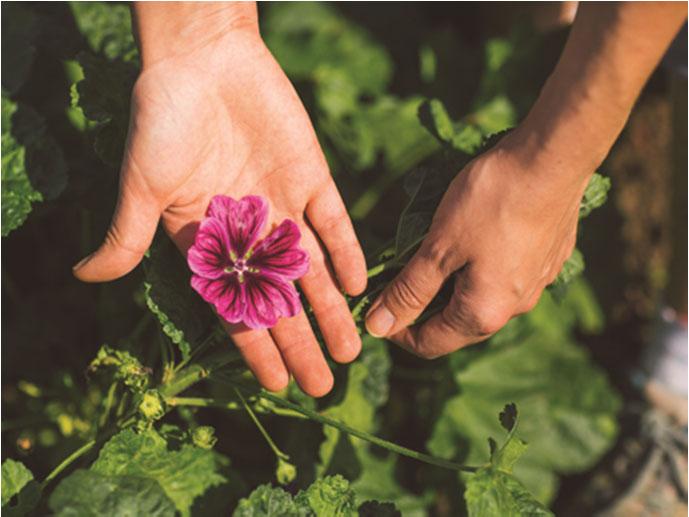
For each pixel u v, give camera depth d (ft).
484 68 3.01
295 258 2.04
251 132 2.12
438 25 3.48
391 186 3.07
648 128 3.36
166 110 2.02
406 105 3.01
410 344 2.23
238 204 2.05
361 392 2.46
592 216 3.14
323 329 2.18
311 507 2.07
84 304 2.68
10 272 2.78
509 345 2.74
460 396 2.67
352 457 2.39
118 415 2.20
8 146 2.33
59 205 2.41
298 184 2.15
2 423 2.44
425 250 2.08
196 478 2.20
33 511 2.16
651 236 3.27
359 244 2.35
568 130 1.88
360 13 3.28
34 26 2.49
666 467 2.86
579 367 2.78
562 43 2.94
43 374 2.60
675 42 2.49
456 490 2.62
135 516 1.97
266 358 2.12
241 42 2.08
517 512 2.02
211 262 2.01
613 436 2.84
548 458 2.76
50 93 2.51
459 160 2.31
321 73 3.08
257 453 2.54
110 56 2.51
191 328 2.16
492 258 2.01
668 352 2.83
